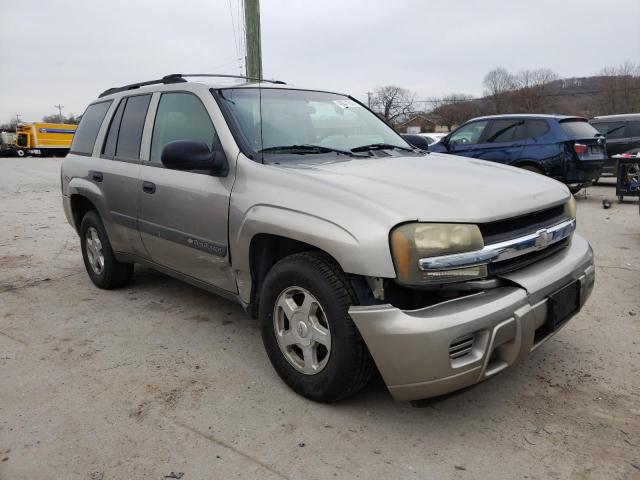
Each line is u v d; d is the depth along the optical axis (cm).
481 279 252
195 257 353
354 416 278
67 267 584
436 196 259
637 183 944
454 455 246
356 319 247
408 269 236
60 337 385
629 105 5241
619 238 680
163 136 384
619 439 256
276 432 264
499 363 256
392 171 304
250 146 322
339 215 255
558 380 313
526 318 251
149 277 530
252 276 315
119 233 433
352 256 244
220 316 421
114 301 460
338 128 386
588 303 438
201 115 353
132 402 294
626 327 387
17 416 281
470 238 243
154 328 399
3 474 236
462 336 235
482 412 281
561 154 909
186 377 322
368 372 263
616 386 305
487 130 1000
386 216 242
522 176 326
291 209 277
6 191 1439
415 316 237
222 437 261
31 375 327
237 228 308
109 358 349
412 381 240
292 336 290
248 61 980
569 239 318
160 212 373
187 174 351
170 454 249
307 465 240
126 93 445
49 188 1532
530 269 272
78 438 261
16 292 493
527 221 278
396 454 247
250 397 297
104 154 450
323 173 292
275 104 369
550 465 238
